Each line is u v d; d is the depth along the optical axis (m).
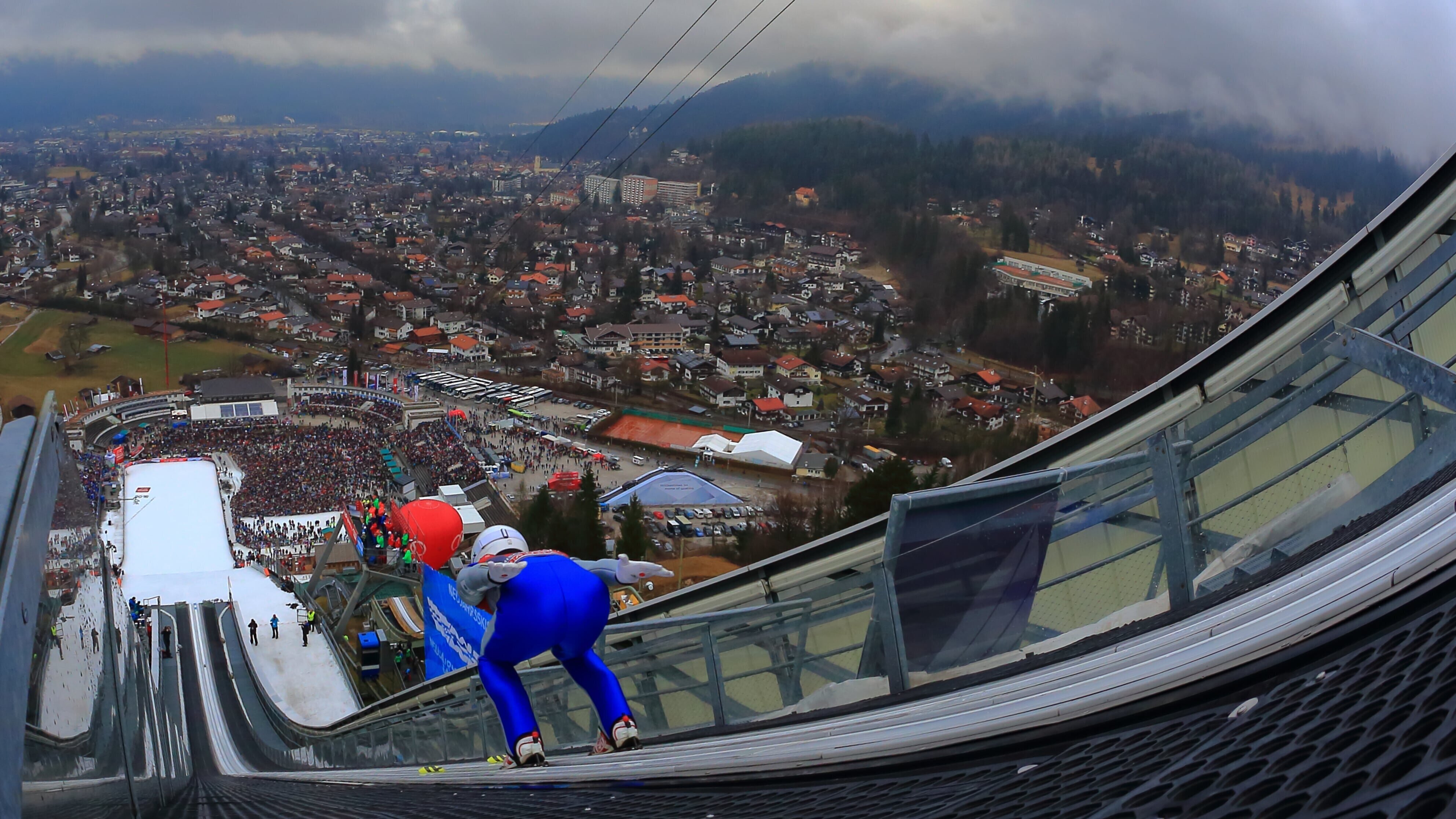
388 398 114.25
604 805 4.48
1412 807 1.15
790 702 6.21
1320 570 2.98
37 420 4.38
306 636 43.53
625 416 111.38
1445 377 4.45
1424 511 2.94
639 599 37.69
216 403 106.88
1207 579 4.91
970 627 5.17
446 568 48.91
